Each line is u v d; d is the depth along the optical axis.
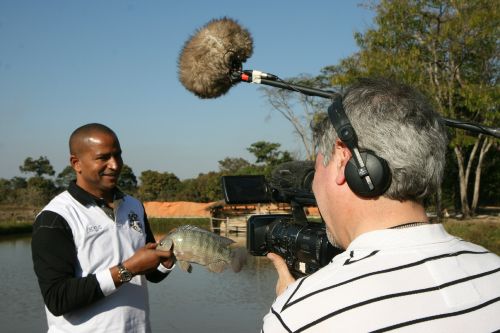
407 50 25.36
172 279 14.36
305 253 2.02
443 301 1.22
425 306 1.21
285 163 2.30
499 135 2.51
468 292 1.25
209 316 10.56
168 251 2.89
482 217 30.80
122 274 2.87
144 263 2.88
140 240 3.36
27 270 17.34
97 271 3.06
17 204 52.69
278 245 2.23
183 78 2.83
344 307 1.21
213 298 12.07
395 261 1.27
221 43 2.71
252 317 10.51
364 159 1.32
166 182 57.50
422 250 1.29
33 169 68.38
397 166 1.30
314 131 1.53
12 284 14.60
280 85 2.72
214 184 50.56
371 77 1.50
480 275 1.31
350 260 1.31
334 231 1.46
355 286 1.24
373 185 1.31
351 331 1.19
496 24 24.48
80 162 3.23
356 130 1.35
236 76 2.76
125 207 3.35
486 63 26.20
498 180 37.69
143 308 3.16
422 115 1.35
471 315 1.23
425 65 26.23
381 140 1.31
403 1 24.69
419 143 1.31
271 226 2.32
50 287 2.87
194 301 11.78
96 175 3.21
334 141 1.42
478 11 24.36
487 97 24.44
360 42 25.55
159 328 9.83
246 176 2.53
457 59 26.12
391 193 1.32
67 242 2.99
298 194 2.18
